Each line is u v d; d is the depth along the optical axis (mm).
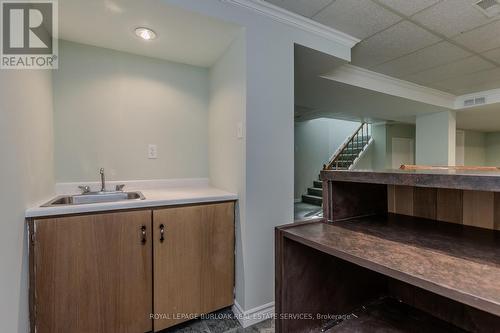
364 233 989
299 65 2348
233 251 1741
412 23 1979
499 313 495
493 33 2141
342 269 1244
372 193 1293
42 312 1209
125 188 2000
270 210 1731
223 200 1698
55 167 1763
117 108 1978
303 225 1114
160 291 1494
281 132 1779
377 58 2662
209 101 2324
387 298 1370
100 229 1334
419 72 3086
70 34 1717
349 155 6859
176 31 1686
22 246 1143
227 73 1920
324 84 2973
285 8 1750
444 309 1142
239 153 1718
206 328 1591
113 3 1379
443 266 680
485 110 4324
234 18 1600
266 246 1716
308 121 6781
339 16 1866
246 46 1642
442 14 1866
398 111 4551
